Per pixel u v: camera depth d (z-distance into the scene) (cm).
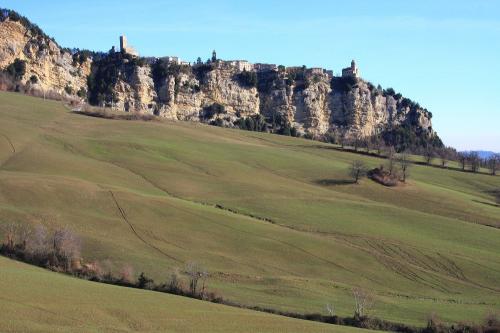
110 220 8712
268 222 9844
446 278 8225
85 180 10419
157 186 11256
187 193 11056
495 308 6950
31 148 12581
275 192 11850
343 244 9106
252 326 4919
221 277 7244
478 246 9706
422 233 10144
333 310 6262
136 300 5238
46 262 6456
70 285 5397
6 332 3875
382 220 10700
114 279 6353
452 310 6681
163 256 7731
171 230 8725
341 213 10894
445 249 9338
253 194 11500
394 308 6619
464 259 8925
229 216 9725
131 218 8906
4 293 4688
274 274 7725
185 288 6256
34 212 8381
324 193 12381
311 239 9106
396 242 9456
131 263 7231
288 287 7081
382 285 7788
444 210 12044
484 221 11512
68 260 6600
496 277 8369
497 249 9631
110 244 7769
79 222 8406
